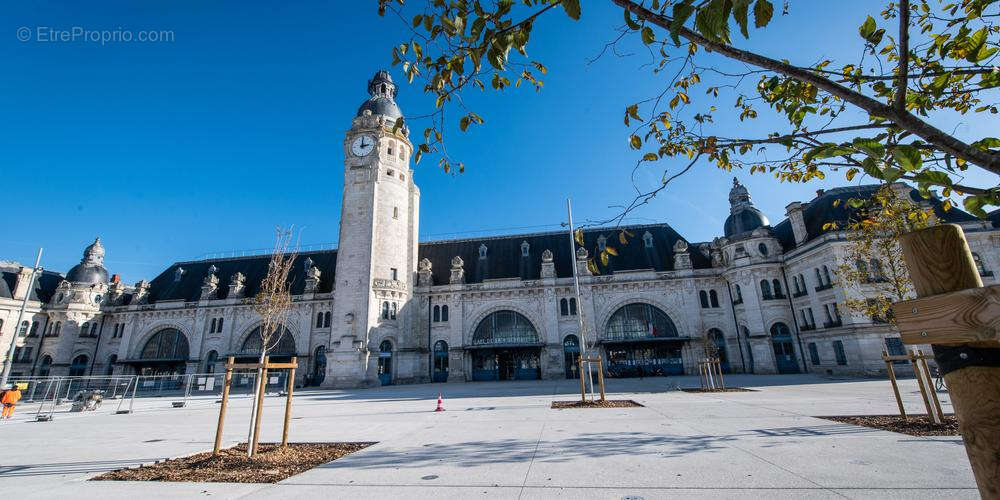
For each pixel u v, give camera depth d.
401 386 42.66
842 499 5.56
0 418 21.19
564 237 57.44
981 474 1.88
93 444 12.05
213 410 24.00
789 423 11.74
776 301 42.00
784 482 6.33
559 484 6.72
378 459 8.91
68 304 55.78
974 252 35.59
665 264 51.16
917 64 4.34
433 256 57.56
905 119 2.81
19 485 7.32
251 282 58.62
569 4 2.91
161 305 56.41
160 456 9.92
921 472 6.54
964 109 4.89
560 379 45.81
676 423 12.36
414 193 53.44
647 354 46.88
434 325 50.47
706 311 47.16
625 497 6.01
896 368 31.80
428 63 4.00
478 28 3.49
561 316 48.91
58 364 53.97
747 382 31.48
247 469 8.14
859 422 11.41
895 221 13.40
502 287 50.25
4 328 51.97
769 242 43.59
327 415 18.66
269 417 18.72
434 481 7.13
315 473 7.84
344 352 42.69
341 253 46.25
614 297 48.84
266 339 19.84
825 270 37.31
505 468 7.82
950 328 1.89
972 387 1.94
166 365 54.62
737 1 2.22
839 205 38.38
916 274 2.18
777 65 3.18
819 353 37.97
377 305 45.56
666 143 5.18
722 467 7.27
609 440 10.11
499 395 26.72
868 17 4.17
